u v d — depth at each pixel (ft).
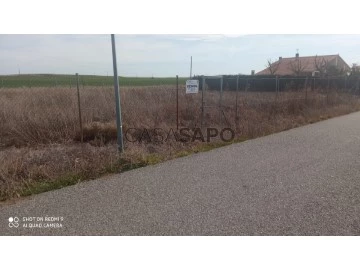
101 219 10.92
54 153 18.29
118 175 15.67
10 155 17.49
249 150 21.31
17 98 30.83
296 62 132.98
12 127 22.54
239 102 42.24
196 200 12.56
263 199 12.69
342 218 11.02
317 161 18.56
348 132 28.89
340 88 67.56
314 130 30.01
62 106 28.71
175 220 10.86
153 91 45.19
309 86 63.21
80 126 22.12
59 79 60.75
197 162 18.15
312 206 12.00
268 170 16.71
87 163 16.16
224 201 12.48
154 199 12.66
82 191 13.48
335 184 14.51
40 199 12.60
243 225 10.53
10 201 12.41
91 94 33.81
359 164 17.90
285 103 39.78
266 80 72.02
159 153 19.60
